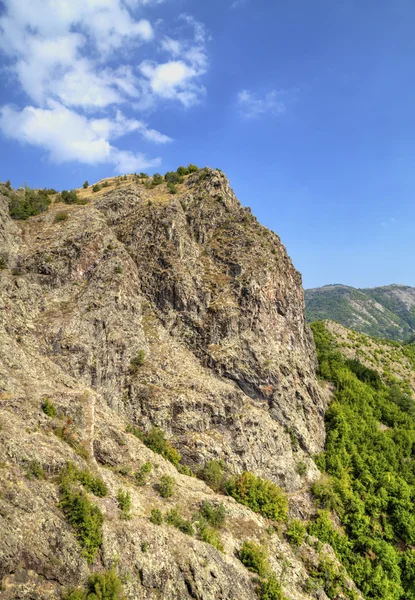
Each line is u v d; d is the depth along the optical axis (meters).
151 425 51.66
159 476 43.72
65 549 27.31
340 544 55.25
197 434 53.19
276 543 46.31
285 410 63.91
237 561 39.53
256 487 50.62
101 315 56.44
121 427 47.56
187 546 35.31
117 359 55.12
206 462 51.12
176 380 57.72
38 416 36.97
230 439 55.00
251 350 65.38
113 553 30.25
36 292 55.41
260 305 70.88
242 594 36.31
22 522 26.23
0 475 28.00
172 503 40.91
